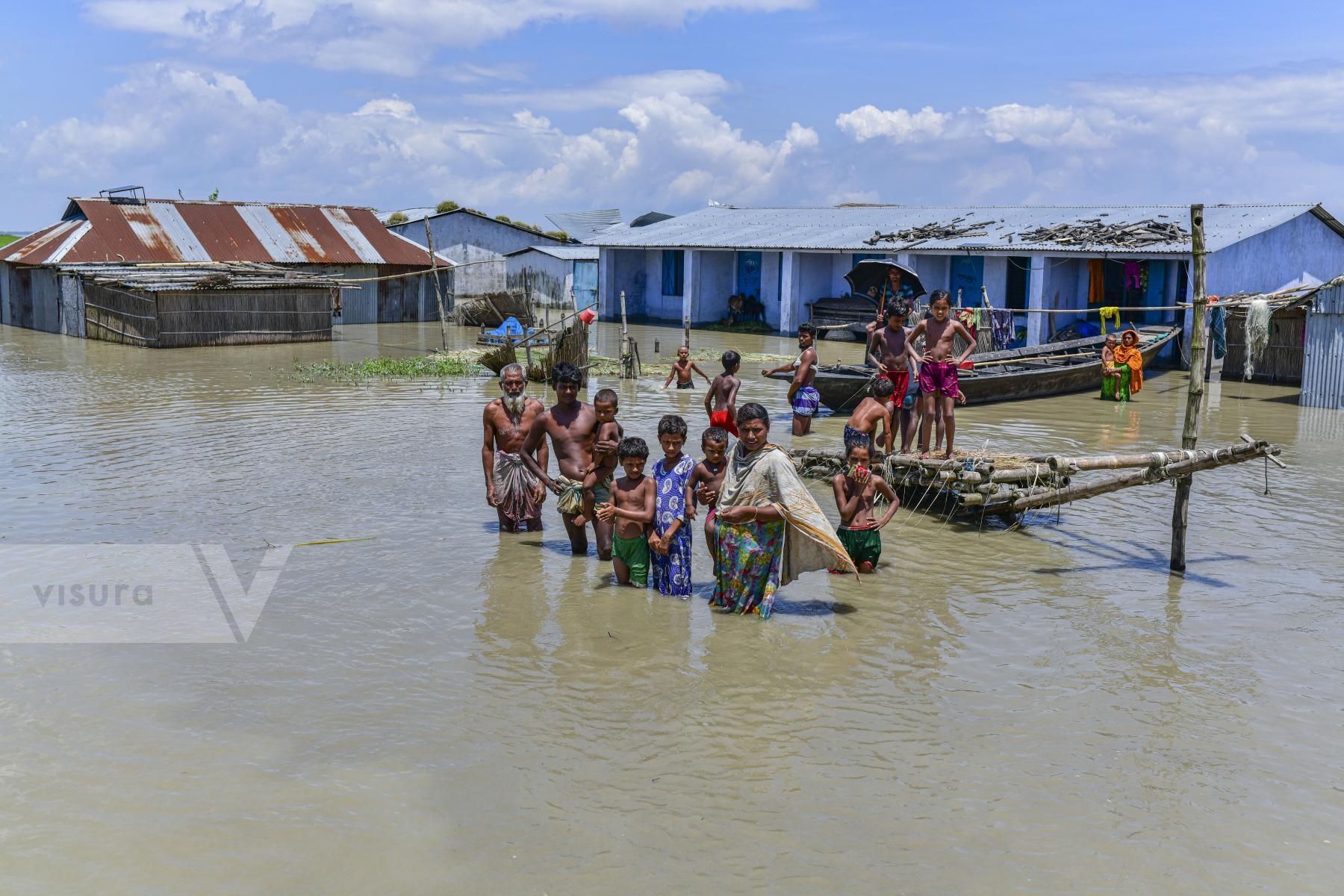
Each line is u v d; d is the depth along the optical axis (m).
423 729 6.22
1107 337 21.69
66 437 15.21
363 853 4.98
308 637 7.62
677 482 8.49
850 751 6.01
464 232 48.28
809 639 7.72
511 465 10.12
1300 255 29.48
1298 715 6.55
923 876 4.84
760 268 39.25
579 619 8.04
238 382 22.28
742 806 5.41
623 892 4.69
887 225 36.41
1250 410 19.89
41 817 5.26
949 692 6.83
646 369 25.55
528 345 22.89
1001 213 35.59
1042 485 10.83
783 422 17.58
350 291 39.88
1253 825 5.31
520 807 5.38
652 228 43.03
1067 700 6.72
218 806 5.37
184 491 11.89
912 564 9.63
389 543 9.98
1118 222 30.98
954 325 11.49
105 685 6.79
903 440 12.37
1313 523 11.09
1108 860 4.98
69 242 35.56
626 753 5.96
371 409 18.42
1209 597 8.72
